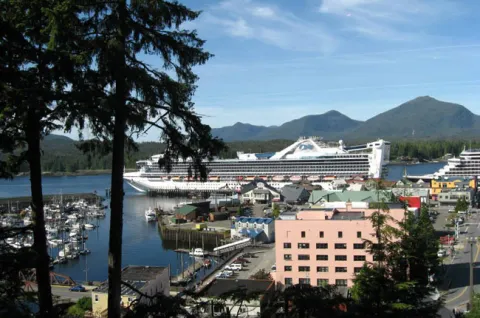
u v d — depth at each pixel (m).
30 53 13.48
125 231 123.62
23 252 13.31
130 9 14.65
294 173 197.62
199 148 15.84
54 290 66.38
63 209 151.00
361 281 20.70
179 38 15.30
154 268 54.62
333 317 17.30
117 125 14.97
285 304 17.48
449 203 137.12
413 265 24.34
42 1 13.15
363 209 69.88
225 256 92.44
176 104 15.27
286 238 60.53
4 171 15.09
